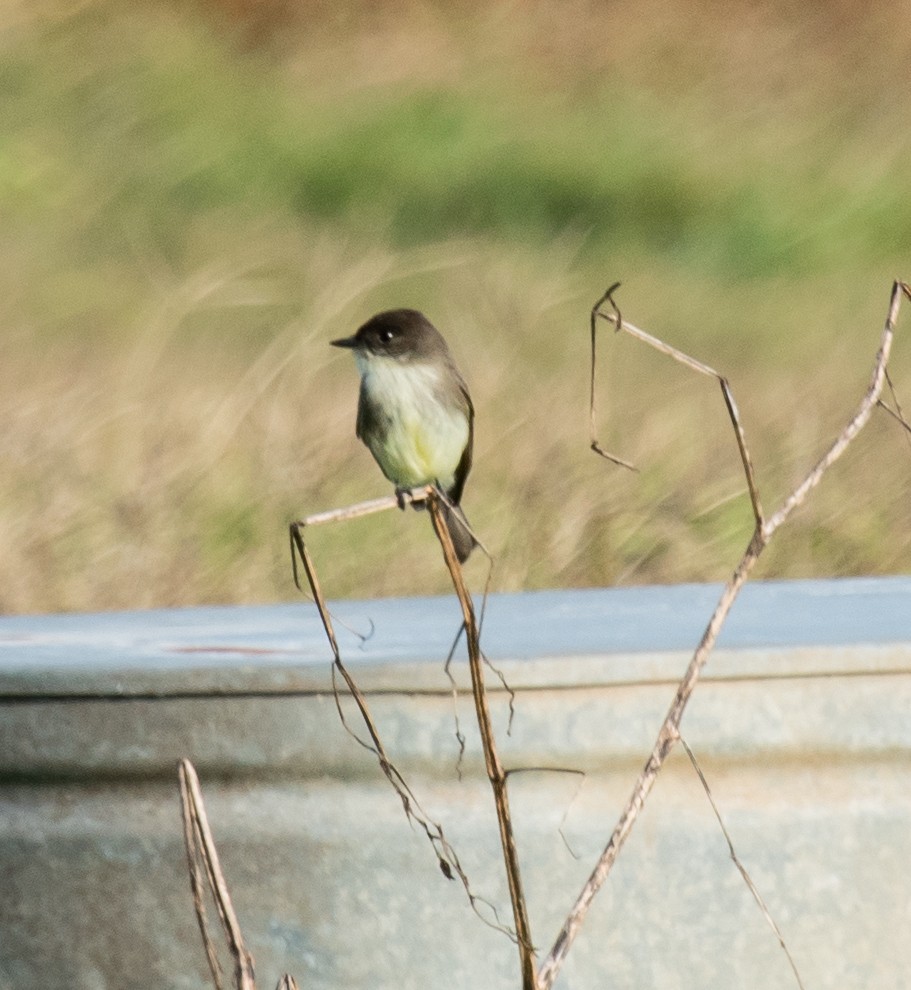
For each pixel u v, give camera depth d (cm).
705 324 2077
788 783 494
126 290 1984
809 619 572
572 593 671
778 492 1157
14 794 496
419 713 486
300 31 3020
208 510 1125
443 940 489
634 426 1327
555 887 488
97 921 495
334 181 2603
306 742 487
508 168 2673
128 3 2836
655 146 2728
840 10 3266
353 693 465
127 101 2630
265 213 2441
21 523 1081
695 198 2583
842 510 1129
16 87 2584
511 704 484
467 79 2927
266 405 1329
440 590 1053
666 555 1078
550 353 1667
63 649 539
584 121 2844
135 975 495
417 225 2539
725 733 489
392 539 1114
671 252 2450
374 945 490
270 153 2625
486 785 490
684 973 493
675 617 595
